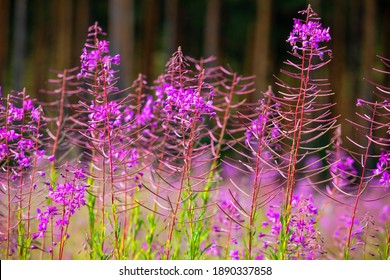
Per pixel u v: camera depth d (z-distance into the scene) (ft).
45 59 107.14
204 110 15.07
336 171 18.33
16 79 95.04
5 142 16.14
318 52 14.99
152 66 96.99
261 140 15.30
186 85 16.92
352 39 95.04
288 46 109.91
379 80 94.48
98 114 15.49
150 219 17.33
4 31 97.71
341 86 89.76
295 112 15.24
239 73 118.21
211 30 96.32
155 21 97.50
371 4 85.71
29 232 16.69
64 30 100.12
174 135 17.80
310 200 16.52
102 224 15.93
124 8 82.33
